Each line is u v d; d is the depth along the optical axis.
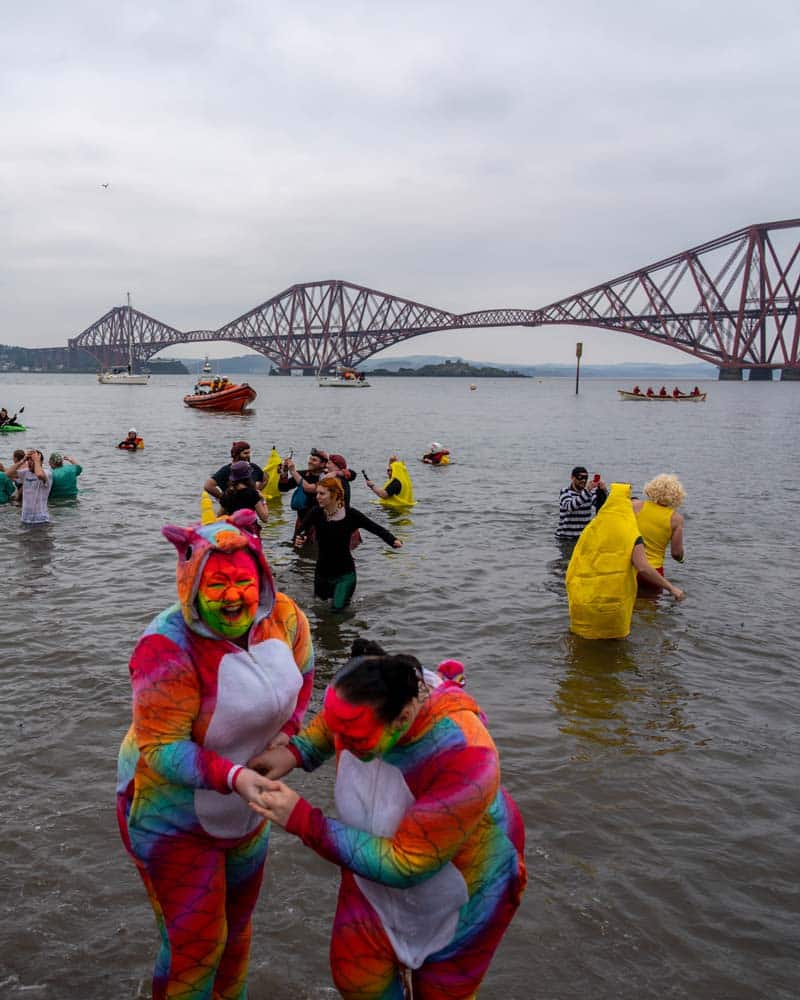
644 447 32.16
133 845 2.68
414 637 7.38
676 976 3.28
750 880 3.90
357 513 8.02
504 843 2.54
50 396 100.81
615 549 7.29
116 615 7.74
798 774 4.95
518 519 13.69
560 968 3.31
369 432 39.22
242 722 2.61
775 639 7.48
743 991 3.21
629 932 3.53
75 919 3.54
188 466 21.55
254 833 2.80
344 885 2.60
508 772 4.89
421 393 135.25
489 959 2.56
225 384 68.62
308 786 4.67
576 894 3.77
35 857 3.94
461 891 2.47
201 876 2.65
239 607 2.54
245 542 2.60
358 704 2.27
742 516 14.65
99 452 25.72
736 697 6.14
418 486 18.00
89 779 4.69
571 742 5.31
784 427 47.97
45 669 6.34
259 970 3.28
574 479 11.72
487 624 7.79
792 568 10.34
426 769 2.40
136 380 162.12
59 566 9.69
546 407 77.81
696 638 7.49
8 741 5.13
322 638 7.29
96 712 5.57
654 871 3.95
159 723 2.55
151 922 3.53
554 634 7.53
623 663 6.82
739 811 4.51
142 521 12.70
